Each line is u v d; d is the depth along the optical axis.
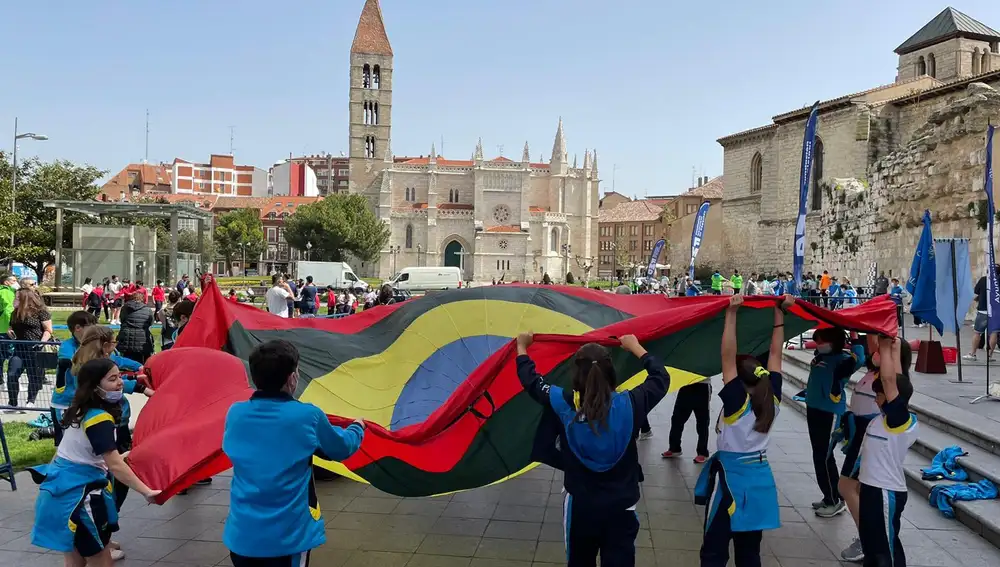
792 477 10.10
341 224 101.00
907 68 60.88
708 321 7.68
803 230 11.17
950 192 27.05
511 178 123.62
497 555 7.41
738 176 68.56
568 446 5.02
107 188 154.62
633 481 5.02
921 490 8.94
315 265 65.69
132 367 8.14
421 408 8.61
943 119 27.56
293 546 4.68
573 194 131.75
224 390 6.96
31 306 13.58
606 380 4.96
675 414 11.30
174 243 40.59
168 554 7.39
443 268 65.19
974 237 25.22
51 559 7.09
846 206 42.38
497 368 6.16
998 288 12.72
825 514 8.41
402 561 7.23
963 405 11.80
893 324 7.37
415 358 9.55
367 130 125.00
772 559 7.21
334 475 10.29
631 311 10.84
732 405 5.83
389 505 9.09
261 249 116.50
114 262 41.09
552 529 8.21
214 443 5.98
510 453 7.10
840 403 8.32
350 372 9.21
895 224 32.94
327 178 195.25
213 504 9.06
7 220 38.88
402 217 120.81
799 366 19.00
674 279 73.75
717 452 6.00
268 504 4.66
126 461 5.84
